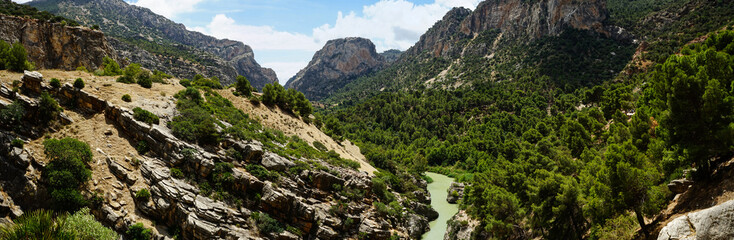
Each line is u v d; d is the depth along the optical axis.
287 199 50.16
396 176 89.12
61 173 40.91
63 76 58.34
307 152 69.06
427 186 101.62
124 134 51.12
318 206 53.50
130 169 46.78
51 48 109.31
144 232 41.00
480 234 51.50
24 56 58.81
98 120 51.44
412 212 67.81
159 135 50.22
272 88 99.88
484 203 52.09
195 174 48.50
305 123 104.88
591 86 172.25
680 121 26.73
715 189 24.27
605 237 29.27
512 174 54.69
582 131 75.94
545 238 41.56
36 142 45.06
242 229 45.09
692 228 19.50
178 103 61.06
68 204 40.19
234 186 49.22
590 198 33.06
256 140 60.94
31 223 15.29
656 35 189.50
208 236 42.03
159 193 44.84
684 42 149.00
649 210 26.31
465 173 115.50
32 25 107.00
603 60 193.88
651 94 49.66
